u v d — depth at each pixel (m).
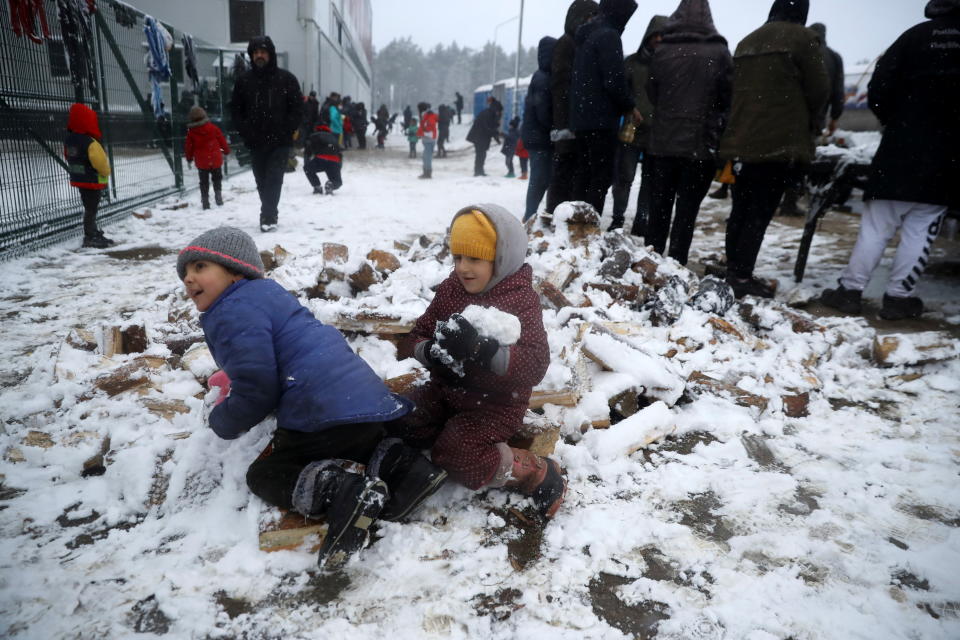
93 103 6.89
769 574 1.74
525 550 1.82
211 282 1.88
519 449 1.97
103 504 1.96
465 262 1.91
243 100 6.40
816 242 6.59
